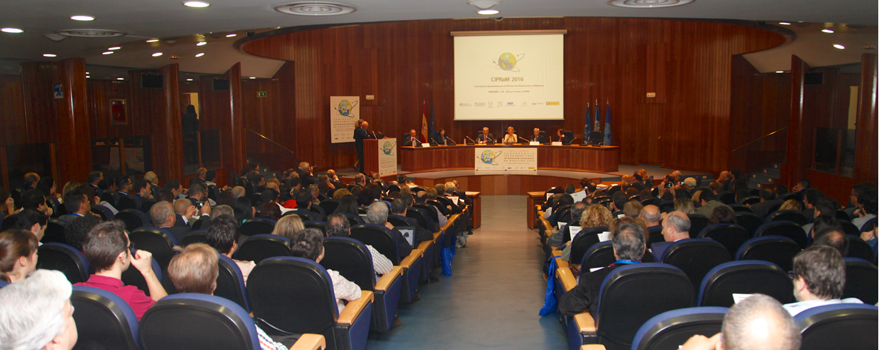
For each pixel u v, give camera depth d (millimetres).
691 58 15203
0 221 5086
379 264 4020
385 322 3867
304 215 5051
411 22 16953
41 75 10000
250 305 3133
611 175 14094
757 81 14172
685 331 1981
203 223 4570
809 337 1783
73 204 4793
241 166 14094
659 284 2693
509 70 16688
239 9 5496
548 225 6816
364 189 6676
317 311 2986
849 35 8812
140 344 2109
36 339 1423
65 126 9953
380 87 16719
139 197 6633
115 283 2383
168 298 2049
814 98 12453
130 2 4957
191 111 13438
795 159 12797
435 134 16078
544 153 15555
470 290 5410
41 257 3146
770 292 2656
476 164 15039
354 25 16000
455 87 16844
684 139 15570
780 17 6262
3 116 11562
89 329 2057
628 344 2871
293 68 14633
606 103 16828
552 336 4094
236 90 13625
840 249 3033
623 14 6254
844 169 11484
